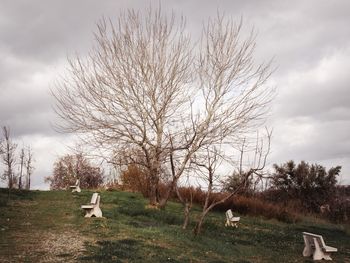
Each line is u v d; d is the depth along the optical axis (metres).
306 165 34.44
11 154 36.59
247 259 13.64
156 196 22.02
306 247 15.27
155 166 21.22
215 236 16.52
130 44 21.94
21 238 12.62
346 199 32.25
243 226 20.56
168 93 21.50
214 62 20.61
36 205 19.20
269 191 33.44
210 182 15.85
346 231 23.25
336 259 15.29
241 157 18.09
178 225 17.70
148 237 13.88
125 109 21.31
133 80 21.44
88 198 22.48
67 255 10.95
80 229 14.28
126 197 24.89
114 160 21.83
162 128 21.39
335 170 34.28
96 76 21.73
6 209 17.34
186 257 12.16
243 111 19.80
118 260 10.70
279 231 20.25
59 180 39.50
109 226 14.79
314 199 32.94
